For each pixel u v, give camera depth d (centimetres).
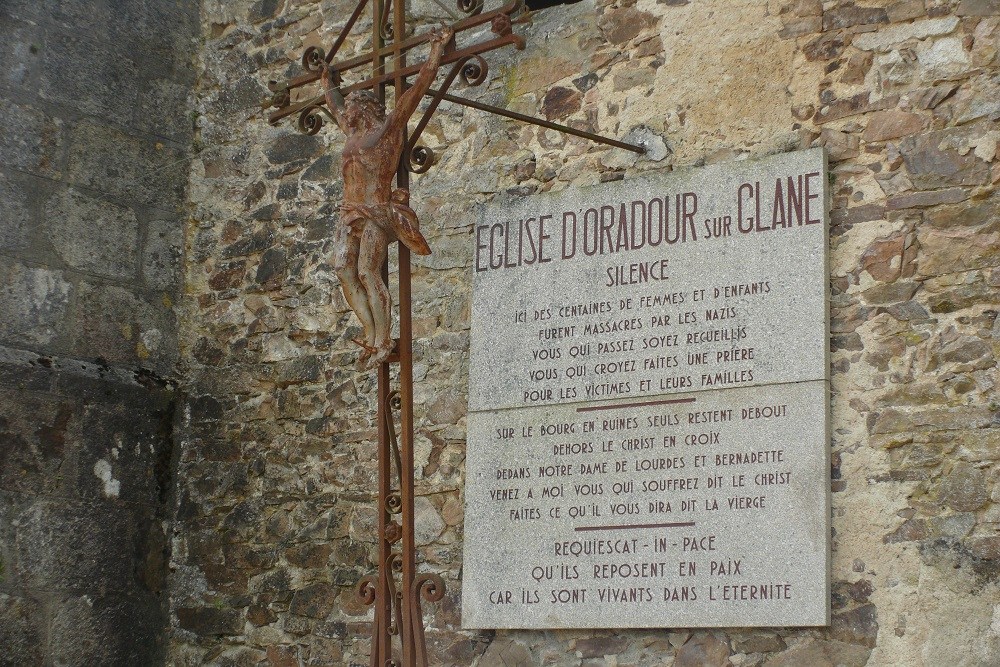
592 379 720
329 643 784
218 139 901
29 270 819
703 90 734
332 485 806
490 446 736
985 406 635
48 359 816
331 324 832
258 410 843
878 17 696
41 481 799
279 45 895
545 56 789
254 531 825
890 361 658
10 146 823
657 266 717
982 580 618
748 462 671
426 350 786
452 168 804
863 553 644
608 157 754
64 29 857
